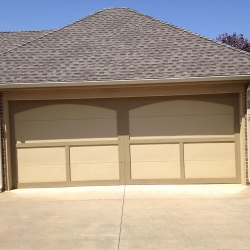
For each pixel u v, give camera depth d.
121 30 11.13
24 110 9.61
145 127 9.58
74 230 6.25
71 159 9.66
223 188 9.12
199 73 8.96
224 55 9.66
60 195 8.80
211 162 9.56
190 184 9.59
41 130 9.65
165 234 5.96
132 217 6.90
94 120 9.60
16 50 10.41
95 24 11.50
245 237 5.78
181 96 9.47
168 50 10.07
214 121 9.50
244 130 9.23
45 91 9.32
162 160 9.61
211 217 6.82
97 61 9.76
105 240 5.76
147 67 9.38
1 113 9.38
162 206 7.62
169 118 9.56
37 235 6.05
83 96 9.34
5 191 9.41
